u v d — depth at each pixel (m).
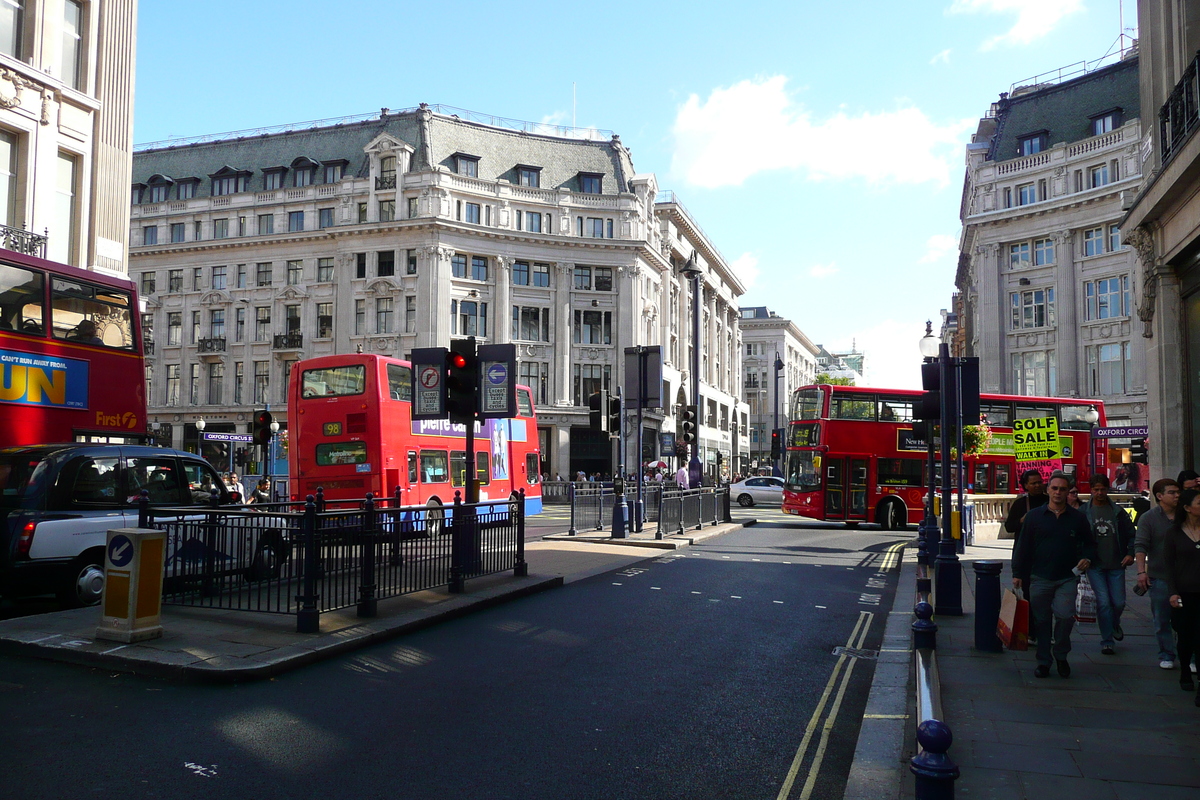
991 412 27.28
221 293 58.56
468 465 12.91
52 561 9.93
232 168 60.31
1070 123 51.84
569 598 12.41
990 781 5.08
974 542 23.16
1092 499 9.16
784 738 6.23
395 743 5.88
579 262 58.94
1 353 11.98
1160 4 15.38
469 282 55.97
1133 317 46.47
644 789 5.16
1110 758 5.51
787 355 119.81
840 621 11.16
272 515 9.21
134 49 24.23
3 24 20.80
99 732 5.97
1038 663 7.82
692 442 28.97
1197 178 13.03
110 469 10.83
